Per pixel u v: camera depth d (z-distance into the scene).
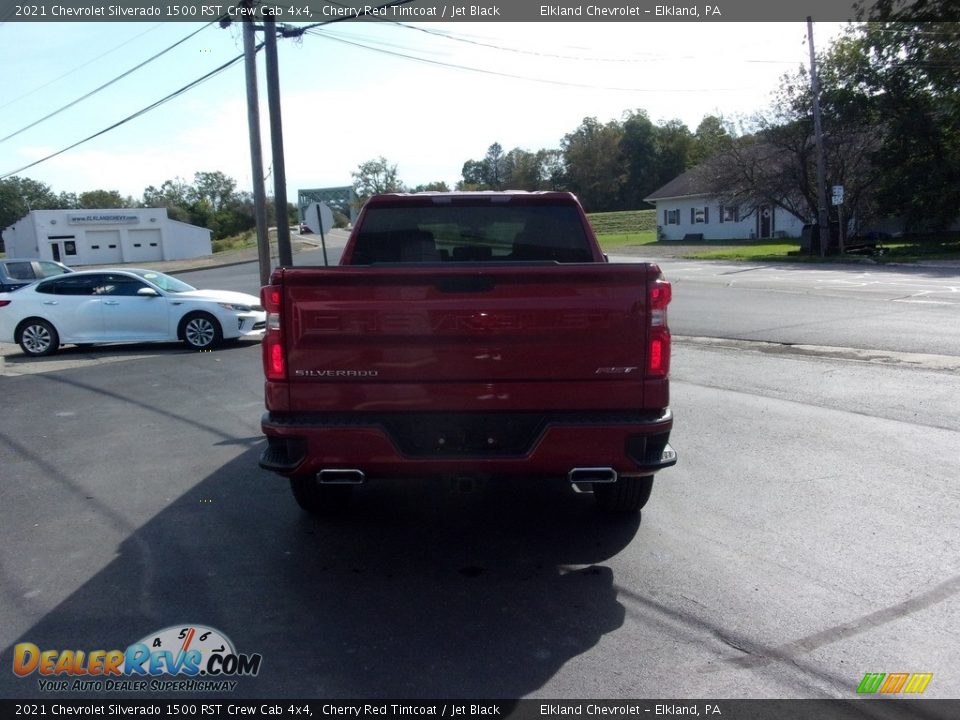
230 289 29.38
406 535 5.21
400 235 6.04
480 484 4.53
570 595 4.27
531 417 4.41
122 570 4.71
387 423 4.40
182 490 6.23
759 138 35.56
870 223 36.97
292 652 3.74
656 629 3.89
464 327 4.30
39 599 4.34
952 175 33.03
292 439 4.38
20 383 11.37
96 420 8.76
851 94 32.84
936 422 7.47
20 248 65.06
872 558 4.63
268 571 4.67
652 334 4.33
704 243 48.34
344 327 4.32
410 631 3.92
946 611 4.00
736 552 4.77
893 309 15.26
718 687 3.40
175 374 11.66
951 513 5.29
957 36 32.16
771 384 9.34
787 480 6.02
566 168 105.81
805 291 19.42
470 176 120.31
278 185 15.56
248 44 15.03
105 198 115.38
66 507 5.88
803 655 3.63
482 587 4.40
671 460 4.41
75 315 14.34
